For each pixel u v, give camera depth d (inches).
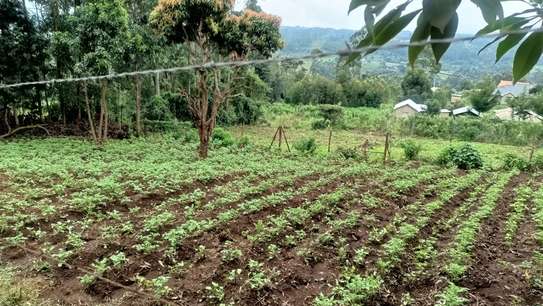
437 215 381.4
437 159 733.3
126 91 797.2
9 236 272.2
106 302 203.5
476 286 238.2
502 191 517.3
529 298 227.8
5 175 418.0
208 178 453.7
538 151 948.0
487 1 27.3
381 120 1283.2
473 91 1406.3
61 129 764.0
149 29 677.3
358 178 527.2
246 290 219.0
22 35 662.5
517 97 1228.5
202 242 273.7
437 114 1425.9
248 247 268.8
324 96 1594.5
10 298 191.3
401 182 483.8
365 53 31.4
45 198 347.6
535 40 30.9
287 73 1657.2
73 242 258.2
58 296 205.6
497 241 320.5
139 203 358.3
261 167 542.0
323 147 881.5
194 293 215.0
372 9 30.3
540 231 339.6
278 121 1289.4
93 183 392.5
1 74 676.1
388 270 245.8
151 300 203.9
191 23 530.6
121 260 233.3
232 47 553.3
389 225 332.5
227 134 785.6
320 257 265.4
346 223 325.7
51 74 737.0
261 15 546.6
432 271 250.8
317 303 200.7
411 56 31.8
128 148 642.2
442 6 27.2
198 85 592.4
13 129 733.3
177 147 693.9
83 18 626.8
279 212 352.5
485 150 956.0
